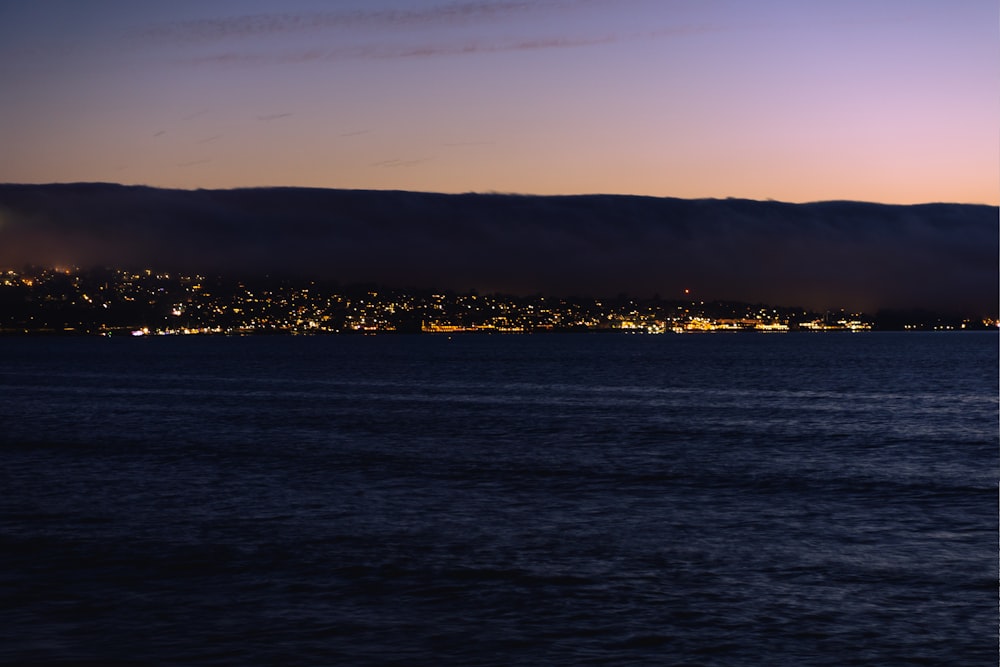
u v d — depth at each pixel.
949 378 114.75
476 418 65.06
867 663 16.06
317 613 18.55
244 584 20.55
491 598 19.62
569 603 19.27
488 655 16.36
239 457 43.16
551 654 16.39
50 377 127.69
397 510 29.52
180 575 21.28
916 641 17.08
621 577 21.30
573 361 179.38
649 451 46.06
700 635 17.38
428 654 16.36
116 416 67.50
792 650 16.64
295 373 137.88
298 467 39.62
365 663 15.94
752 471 38.94
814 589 20.36
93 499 31.20
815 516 28.84
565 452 45.53
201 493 32.56
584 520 28.02
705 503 31.11
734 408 72.81
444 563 22.47
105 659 15.98
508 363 171.50
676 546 24.45
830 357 197.00
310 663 15.93
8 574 21.28
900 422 61.19
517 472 38.41
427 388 100.62
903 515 28.98
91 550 23.67
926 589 20.36
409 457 43.34
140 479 35.94
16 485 34.28
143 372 143.12
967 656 16.38
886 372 131.25
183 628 17.58
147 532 25.88
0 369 153.62
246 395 90.75
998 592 20.12
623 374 128.75
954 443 49.44
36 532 25.83
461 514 28.89
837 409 71.56
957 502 31.39
